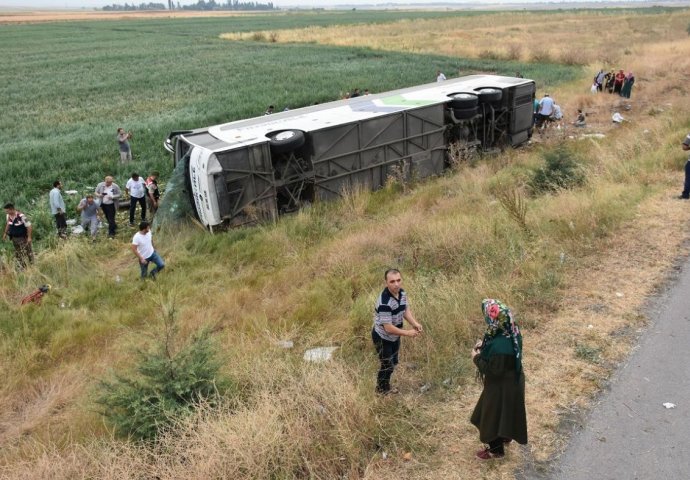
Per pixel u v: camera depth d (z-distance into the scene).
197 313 9.48
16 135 27.25
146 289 11.12
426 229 11.25
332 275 10.30
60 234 14.26
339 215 14.37
